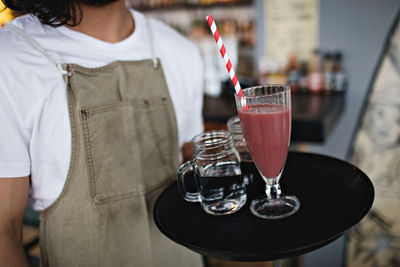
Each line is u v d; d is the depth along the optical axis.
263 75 2.20
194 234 0.76
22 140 0.83
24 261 0.83
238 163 0.83
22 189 0.83
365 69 2.00
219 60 2.25
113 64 0.97
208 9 2.99
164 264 1.10
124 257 1.00
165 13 3.21
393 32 1.83
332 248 2.03
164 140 1.07
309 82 2.08
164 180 1.08
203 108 2.01
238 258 0.68
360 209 0.75
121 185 0.98
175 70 1.11
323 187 0.87
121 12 1.01
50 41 0.90
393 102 1.84
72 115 0.89
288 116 0.76
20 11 0.90
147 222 1.03
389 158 1.88
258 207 0.81
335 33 2.05
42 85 0.85
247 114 0.76
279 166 0.80
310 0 2.08
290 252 0.66
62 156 0.89
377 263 1.93
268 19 2.25
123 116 0.97
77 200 0.92
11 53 0.83
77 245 0.94
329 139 2.16
